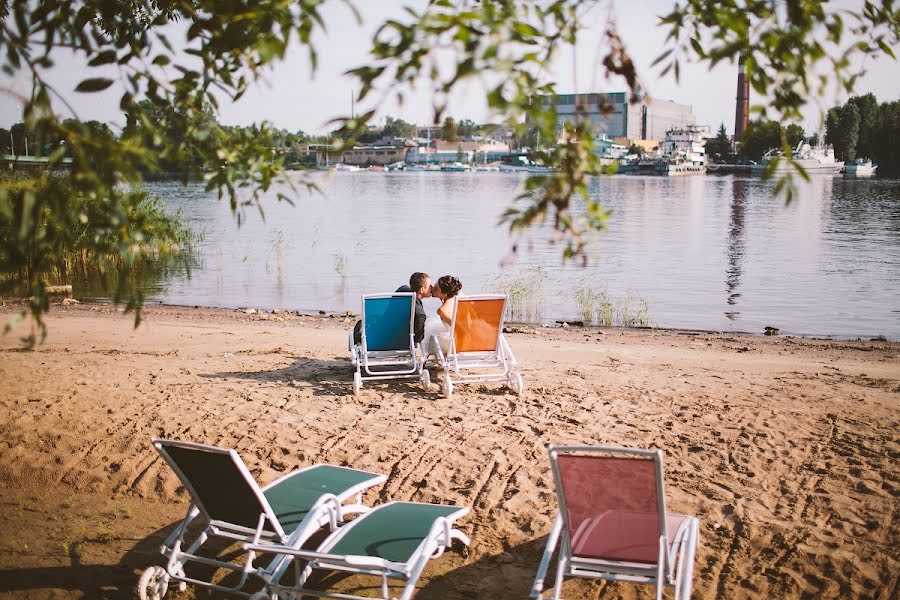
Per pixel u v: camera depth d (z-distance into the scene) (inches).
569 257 104.7
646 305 732.0
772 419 306.7
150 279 882.8
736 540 217.8
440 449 279.6
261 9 122.2
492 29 95.7
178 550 196.9
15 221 114.4
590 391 351.9
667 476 255.1
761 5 114.3
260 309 717.9
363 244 1304.1
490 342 348.2
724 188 4340.6
